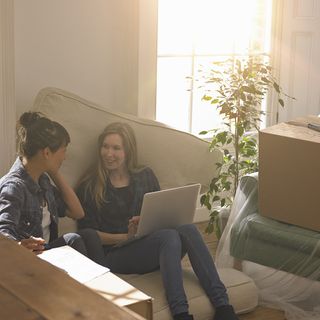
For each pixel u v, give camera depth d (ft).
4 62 11.07
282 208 10.62
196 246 9.47
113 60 13.28
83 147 10.80
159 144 11.43
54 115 10.82
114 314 2.28
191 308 9.16
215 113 15.14
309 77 15.43
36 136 8.48
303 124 11.09
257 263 10.88
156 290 9.30
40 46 12.45
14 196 8.23
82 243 8.86
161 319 8.82
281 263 10.58
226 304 9.25
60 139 8.63
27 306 2.30
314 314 10.27
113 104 13.44
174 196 9.35
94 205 10.46
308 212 10.34
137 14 13.08
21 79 12.38
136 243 9.55
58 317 2.26
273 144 10.46
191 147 11.73
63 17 12.58
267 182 10.69
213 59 14.88
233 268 11.23
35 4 12.26
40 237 8.59
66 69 12.80
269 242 10.68
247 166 13.01
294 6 15.07
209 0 14.62
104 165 10.61
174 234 9.30
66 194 9.58
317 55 15.35
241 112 12.72
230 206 12.85
